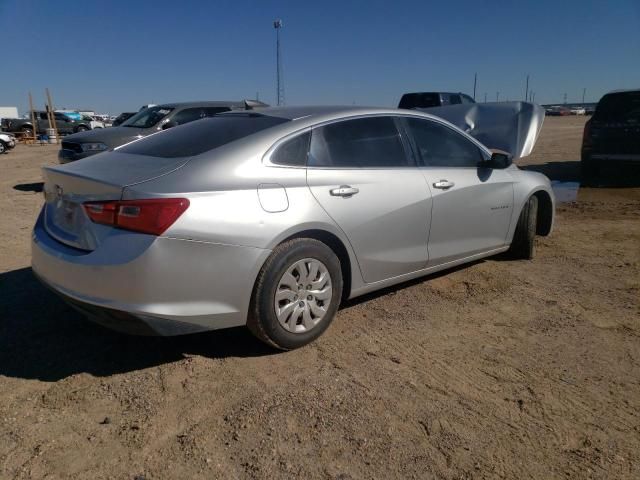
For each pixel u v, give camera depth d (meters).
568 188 10.50
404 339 3.75
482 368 3.37
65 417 2.84
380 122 4.16
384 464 2.50
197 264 3.03
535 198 5.46
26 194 10.44
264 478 2.40
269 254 3.27
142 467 2.47
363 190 3.80
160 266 2.93
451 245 4.54
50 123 32.41
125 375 3.26
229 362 3.41
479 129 9.07
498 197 4.92
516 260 5.55
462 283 4.87
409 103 16.88
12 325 3.93
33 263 3.54
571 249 6.00
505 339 3.76
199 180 3.15
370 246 3.87
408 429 2.75
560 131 30.23
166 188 3.02
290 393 3.06
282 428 2.75
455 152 4.70
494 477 2.43
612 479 2.42
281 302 3.40
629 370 3.35
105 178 3.11
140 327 3.00
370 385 3.15
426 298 4.51
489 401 3.01
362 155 3.94
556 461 2.54
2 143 22.77
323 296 3.58
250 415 2.85
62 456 2.54
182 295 3.02
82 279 3.03
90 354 3.51
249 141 3.48
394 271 4.12
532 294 4.60
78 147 10.05
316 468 2.47
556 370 3.34
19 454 2.54
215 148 3.42
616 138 10.70
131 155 3.67
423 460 2.53
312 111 3.99
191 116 11.09
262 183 3.33
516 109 8.85
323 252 3.54
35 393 3.06
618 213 8.04
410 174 4.16
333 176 3.68
